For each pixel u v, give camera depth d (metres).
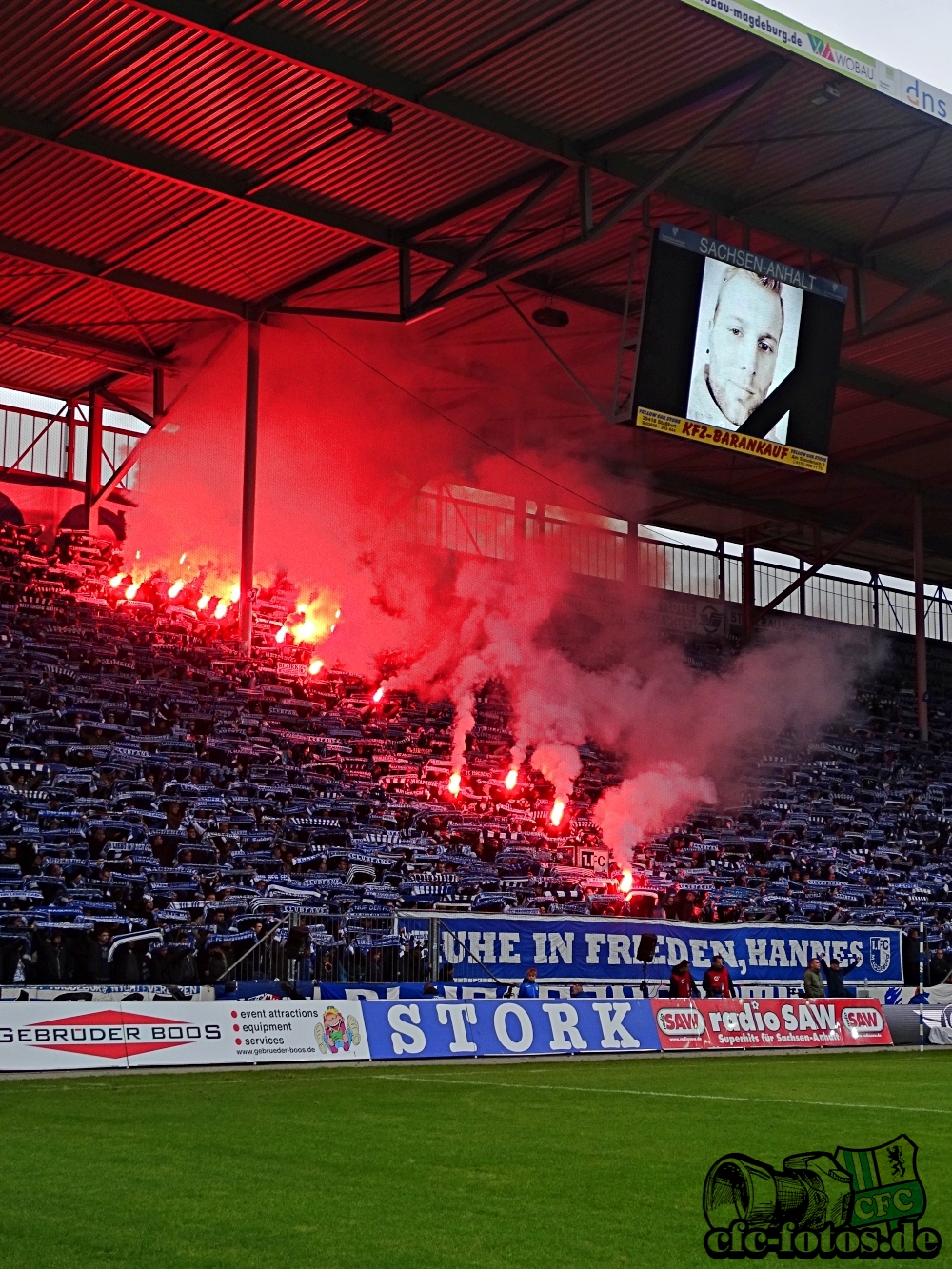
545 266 32.53
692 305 27.88
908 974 29.53
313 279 33.09
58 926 21.95
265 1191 9.82
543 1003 21.94
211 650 35.38
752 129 27.50
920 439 43.44
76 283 33.75
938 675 57.31
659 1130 13.26
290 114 26.27
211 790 29.20
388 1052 20.34
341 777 32.91
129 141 27.09
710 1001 23.69
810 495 49.50
